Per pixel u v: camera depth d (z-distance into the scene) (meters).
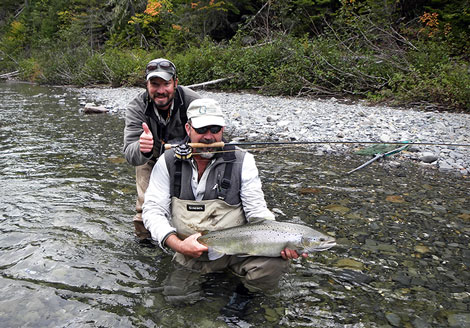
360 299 2.63
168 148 2.91
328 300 2.62
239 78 16.52
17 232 3.61
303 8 20.39
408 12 17.72
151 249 3.35
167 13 27.69
